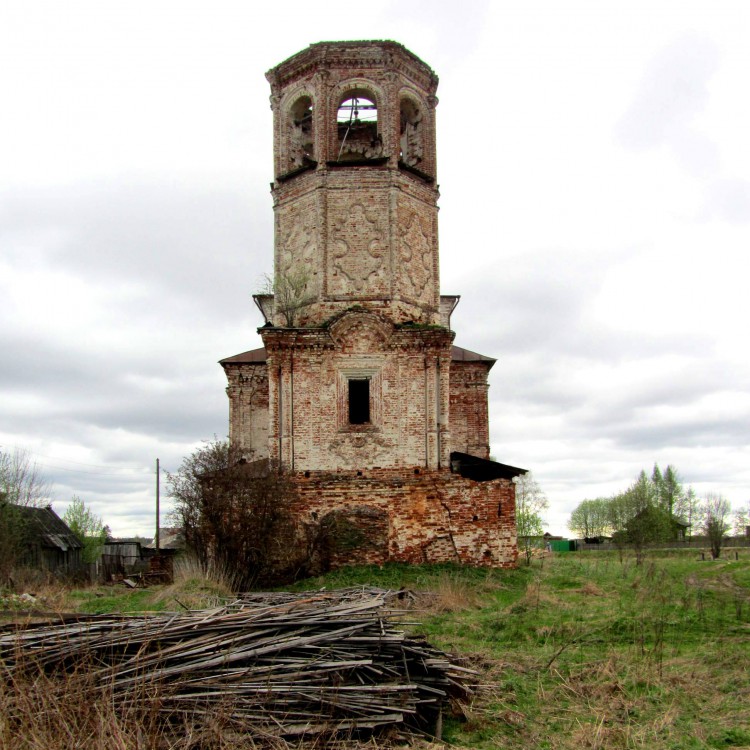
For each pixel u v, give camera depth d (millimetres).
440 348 27641
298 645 9609
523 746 9102
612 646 14141
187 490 25266
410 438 27188
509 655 13406
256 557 24188
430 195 29781
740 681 11609
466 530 26562
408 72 29500
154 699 7965
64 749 7332
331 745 8461
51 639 9602
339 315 27344
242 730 8367
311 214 28484
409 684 9547
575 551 67000
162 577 30828
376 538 26172
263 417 34219
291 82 29688
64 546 45000
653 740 9141
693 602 18344
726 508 71625
